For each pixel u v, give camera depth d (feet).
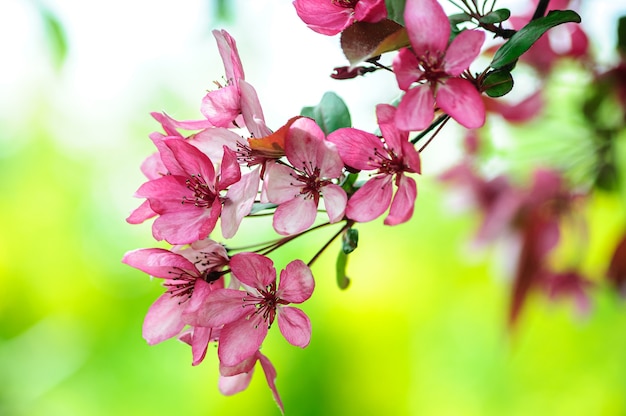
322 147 2.34
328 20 2.38
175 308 2.44
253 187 2.38
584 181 3.24
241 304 2.37
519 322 3.40
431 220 5.16
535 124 3.24
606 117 3.14
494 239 3.42
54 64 3.56
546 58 3.11
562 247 3.42
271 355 4.97
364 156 2.37
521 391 5.08
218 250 2.42
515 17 3.05
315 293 5.05
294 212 2.36
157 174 2.53
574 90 3.22
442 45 2.29
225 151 2.34
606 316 4.73
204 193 2.39
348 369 5.06
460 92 2.29
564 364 4.93
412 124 2.29
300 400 4.98
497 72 2.33
